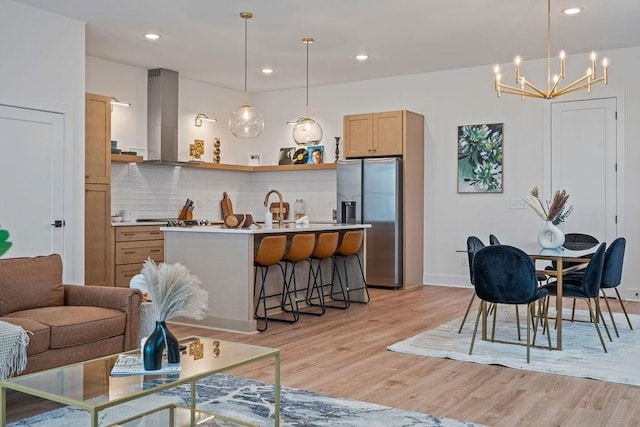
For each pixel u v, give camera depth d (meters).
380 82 8.47
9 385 2.30
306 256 5.76
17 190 5.25
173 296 2.49
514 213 7.50
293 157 9.06
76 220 5.72
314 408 3.18
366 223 7.87
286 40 6.52
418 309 6.21
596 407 3.20
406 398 3.35
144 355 2.46
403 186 7.76
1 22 5.12
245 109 6.14
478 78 7.72
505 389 3.51
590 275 4.38
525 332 5.03
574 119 7.11
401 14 5.63
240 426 2.68
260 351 2.76
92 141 6.47
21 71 5.28
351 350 4.47
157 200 8.04
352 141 8.20
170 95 7.96
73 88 5.72
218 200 9.00
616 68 6.86
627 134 6.80
